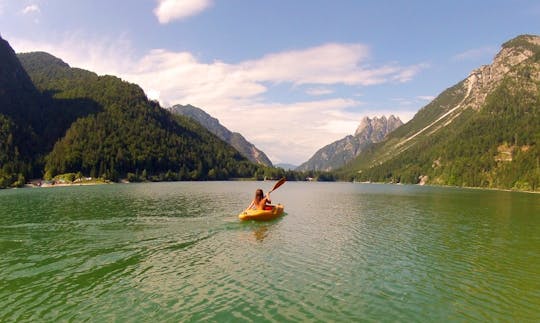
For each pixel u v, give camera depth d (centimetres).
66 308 1588
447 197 9606
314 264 2267
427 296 1753
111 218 4131
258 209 4081
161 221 3881
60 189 11862
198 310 1578
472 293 1798
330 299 1709
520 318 1529
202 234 3173
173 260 2333
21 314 1526
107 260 2328
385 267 2219
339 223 3969
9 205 5812
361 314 1554
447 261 2377
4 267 2173
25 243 2808
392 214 4972
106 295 1736
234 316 1523
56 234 3155
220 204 5909
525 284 1931
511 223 4203
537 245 2900
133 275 2030
